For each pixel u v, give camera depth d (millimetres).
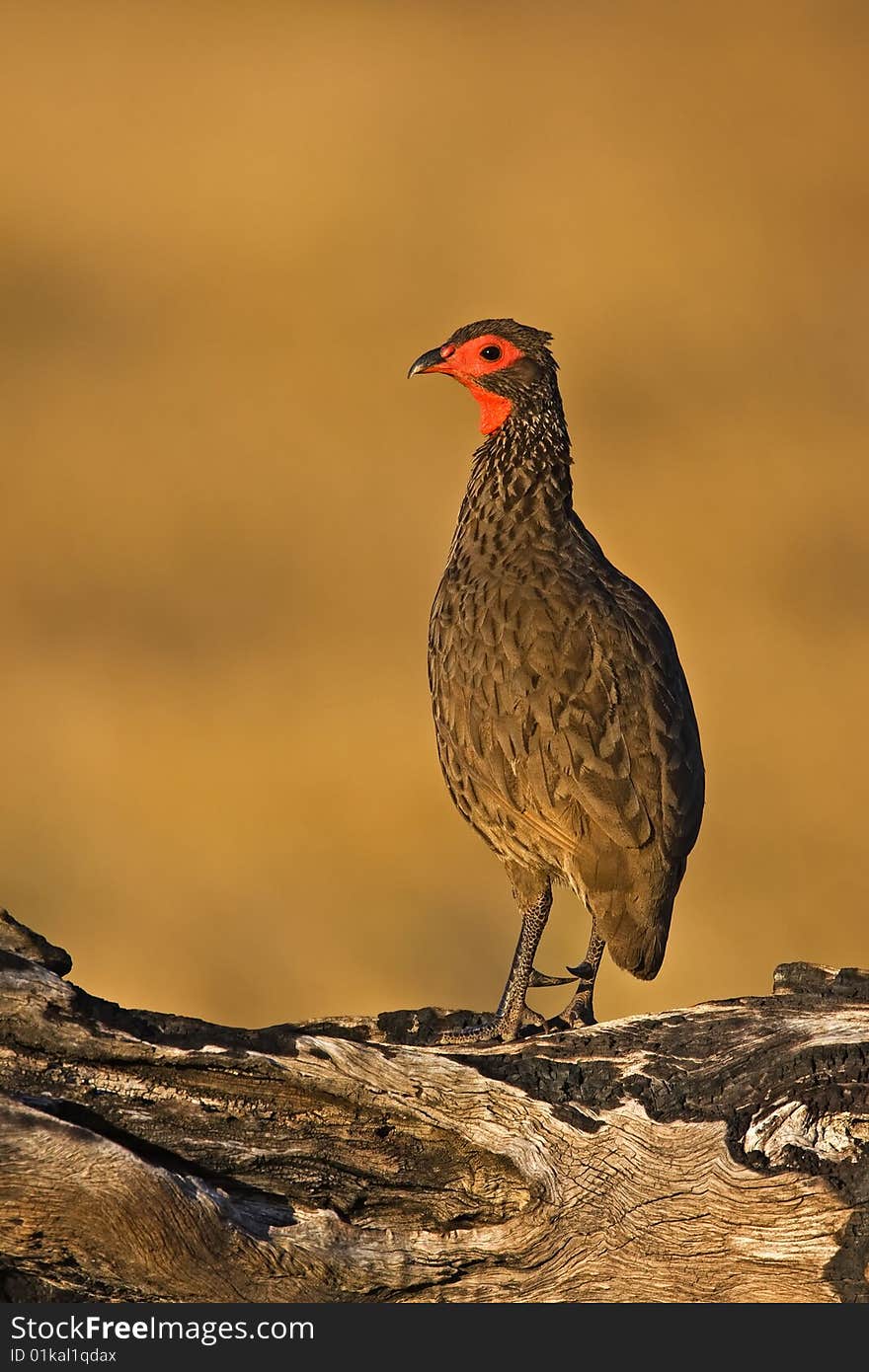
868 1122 6852
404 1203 6840
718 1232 6824
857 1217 6750
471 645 7832
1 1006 6699
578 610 7766
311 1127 6801
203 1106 6750
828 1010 7277
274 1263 6672
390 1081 6816
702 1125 6848
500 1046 7262
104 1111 6699
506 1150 6809
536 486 8234
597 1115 6879
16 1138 6434
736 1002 7359
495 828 7969
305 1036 6871
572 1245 6852
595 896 7648
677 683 7906
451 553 8414
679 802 7637
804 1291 6812
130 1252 6562
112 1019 6891
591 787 7539
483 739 7758
